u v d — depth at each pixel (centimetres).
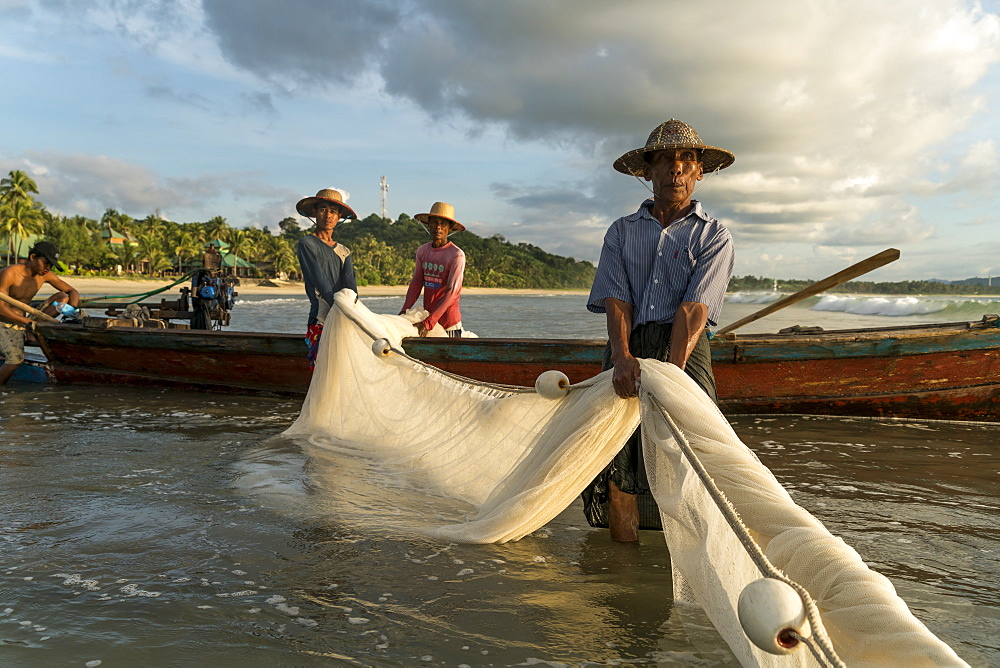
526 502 298
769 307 349
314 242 602
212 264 1135
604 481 320
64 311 921
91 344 864
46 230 10512
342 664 207
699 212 301
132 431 573
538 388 320
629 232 309
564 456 290
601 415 282
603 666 207
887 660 150
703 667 206
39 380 893
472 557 296
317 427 555
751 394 664
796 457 502
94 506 360
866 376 648
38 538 312
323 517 346
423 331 691
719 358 649
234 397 786
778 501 201
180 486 399
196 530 325
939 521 352
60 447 506
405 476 421
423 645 219
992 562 295
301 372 766
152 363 840
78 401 746
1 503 364
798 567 177
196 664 205
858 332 691
